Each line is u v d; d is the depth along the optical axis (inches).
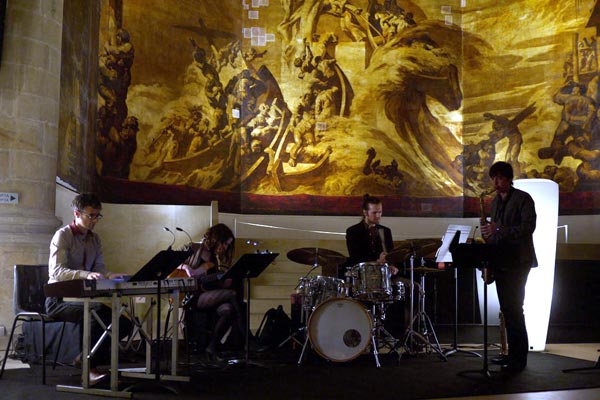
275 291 467.2
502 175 313.3
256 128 628.4
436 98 661.9
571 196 607.5
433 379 276.7
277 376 282.0
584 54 610.9
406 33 663.8
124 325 278.7
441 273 462.3
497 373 289.7
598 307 482.9
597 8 607.2
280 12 644.1
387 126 654.5
